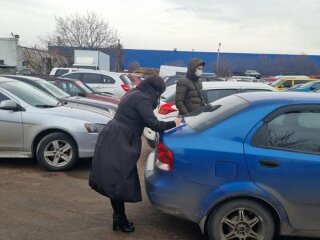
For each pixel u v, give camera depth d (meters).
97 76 16.59
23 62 41.25
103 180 4.08
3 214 4.86
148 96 4.23
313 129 3.97
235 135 3.94
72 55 51.66
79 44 56.19
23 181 6.20
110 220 4.78
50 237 4.29
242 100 4.29
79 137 6.80
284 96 4.21
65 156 6.86
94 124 6.91
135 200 4.16
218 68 69.06
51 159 6.86
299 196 3.86
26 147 6.88
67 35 56.06
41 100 7.48
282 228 3.94
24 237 4.27
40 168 7.02
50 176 6.54
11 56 39.94
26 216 4.82
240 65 70.44
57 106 7.45
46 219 4.75
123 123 4.18
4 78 7.68
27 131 6.84
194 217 3.96
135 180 4.18
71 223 4.66
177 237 4.39
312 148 3.91
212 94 7.83
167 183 3.97
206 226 4.04
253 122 3.96
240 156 3.86
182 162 3.92
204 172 3.89
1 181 6.17
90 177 4.23
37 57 43.03
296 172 3.83
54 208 5.11
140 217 4.89
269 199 3.85
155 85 4.24
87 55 35.41
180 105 6.56
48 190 5.80
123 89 16.38
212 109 4.51
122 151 4.09
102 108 9.23
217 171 3.88
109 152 4.11
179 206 3.96
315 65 67.50
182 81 6.53
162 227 4.62
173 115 7.82
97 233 4.42
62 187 5.96
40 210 5.02
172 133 4.14
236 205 3.91
